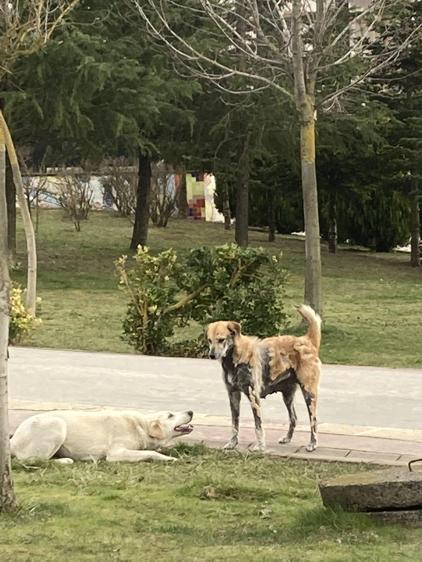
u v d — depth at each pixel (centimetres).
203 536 581
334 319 2017
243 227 3169
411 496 595
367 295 2489
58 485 709
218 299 1468
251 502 670
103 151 2912
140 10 1748
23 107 2384
